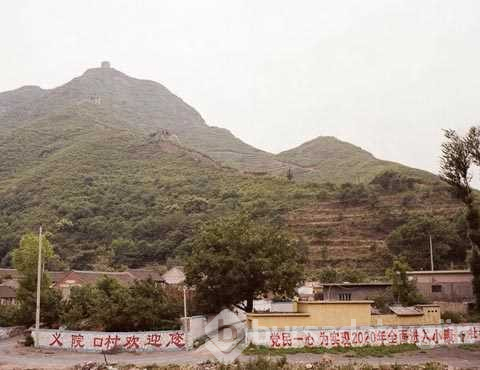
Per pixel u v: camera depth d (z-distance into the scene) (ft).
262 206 431.02
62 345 156.87
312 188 470.80
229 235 179.63
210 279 173.47
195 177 562.25
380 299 186.19
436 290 201.57
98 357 141.08
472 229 175.73
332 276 272.31
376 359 131.64
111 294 175.01
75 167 598.75
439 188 396.78
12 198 526.98
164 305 161.68
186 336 149.59
